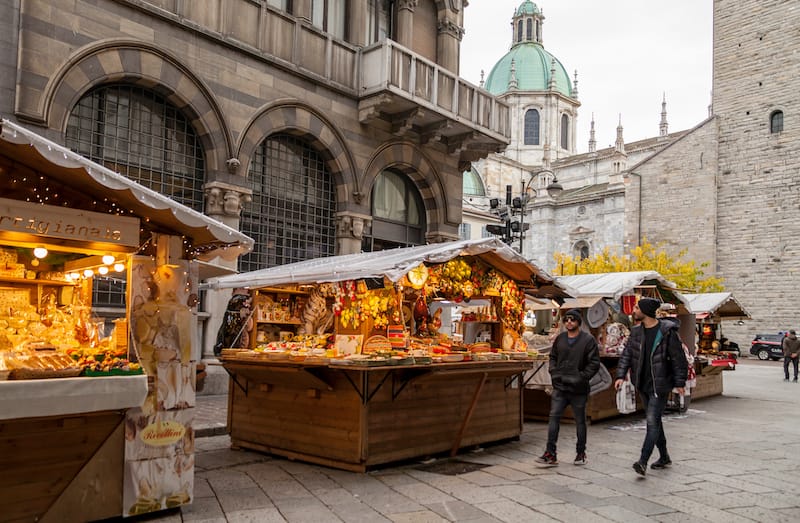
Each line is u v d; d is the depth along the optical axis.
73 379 4.28
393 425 6.82
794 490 6.19
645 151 65.88
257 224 12.76
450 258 7.08
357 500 5.54
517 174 72.12
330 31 14.65
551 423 7.16
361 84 14.34
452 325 16.80
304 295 9.38
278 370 6.83
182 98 11.22
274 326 9.08
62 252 5.83
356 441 6.52
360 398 6.53
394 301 7.08
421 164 16.06
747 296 37.56
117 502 4.73
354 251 14.27
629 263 40.78
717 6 39.88
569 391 7.17
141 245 5.15
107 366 4.52
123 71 10.41
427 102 14.48
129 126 10.83
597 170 69.44
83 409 4.31
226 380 12.02
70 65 9.73
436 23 17.44
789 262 35.94
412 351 7.03
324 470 6.64
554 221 62.81
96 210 4.92
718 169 39.69
